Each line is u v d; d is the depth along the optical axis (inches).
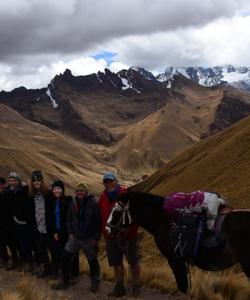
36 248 484.7
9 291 363.9
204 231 327.3
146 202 360.5
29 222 456.4
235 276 423.8
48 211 440.8
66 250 408.2
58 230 436.5
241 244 310.7
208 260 327.3
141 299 375.9
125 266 500.1
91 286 409.1
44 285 428.1
